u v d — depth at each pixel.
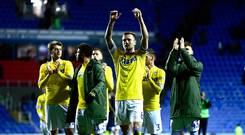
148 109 16.73
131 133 14.08
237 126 34.06
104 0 48.50
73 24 45.75
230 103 39.97
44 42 44.22
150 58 16.73
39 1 27.12
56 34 43.38
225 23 46.75
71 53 42.00
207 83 41.72
